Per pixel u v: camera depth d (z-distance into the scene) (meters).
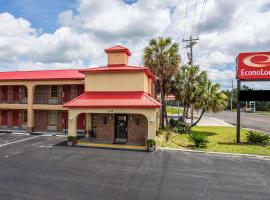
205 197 9.19
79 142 19.28
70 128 18.80
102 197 9.02
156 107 17.06
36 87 26.22
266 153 16.47
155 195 9.28
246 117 54.56
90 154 15.82
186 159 14.80
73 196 9.09
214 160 14.67
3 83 25.30
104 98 18.97
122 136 19.84
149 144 16.97
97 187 10.04
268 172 12.41
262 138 19.72
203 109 26.95
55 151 16.64
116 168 12.75
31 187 9.97
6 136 22.77
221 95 25.77
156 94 30.70
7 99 27.42
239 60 20.11
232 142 20.64
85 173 11.86
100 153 16.14
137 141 19.42
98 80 19.81
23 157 14.93
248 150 17.33
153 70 25.95
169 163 13.85
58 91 25.56
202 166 13.35
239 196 9.34
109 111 18.09
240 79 20.20
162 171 12.33
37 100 26.11
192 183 10.66
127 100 18.20
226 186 10.37
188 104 30.34
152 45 26.22
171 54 25.70
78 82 22.98
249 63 19.86
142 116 19.39
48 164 13.41
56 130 25.78
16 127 27.50
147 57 26.12
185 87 27.05
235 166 13.44
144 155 15.73
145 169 12.64
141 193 9.45
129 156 15.41
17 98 27.14
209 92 26.12
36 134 23.88
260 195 9.47
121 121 19.89
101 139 20.08
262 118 51.50
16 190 9.63
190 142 20.14
